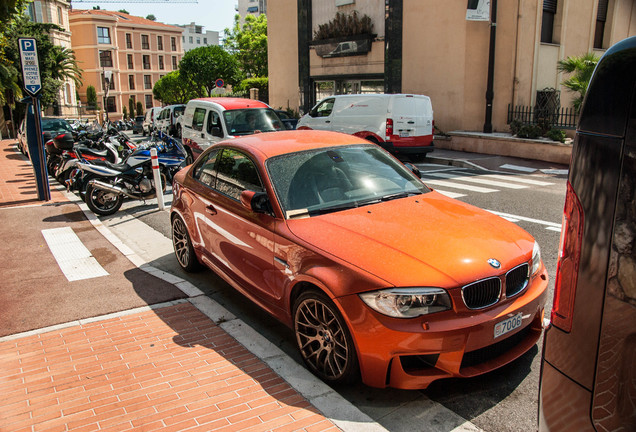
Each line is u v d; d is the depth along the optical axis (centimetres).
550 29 1750
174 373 379
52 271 624
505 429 313
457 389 356
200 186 545
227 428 310
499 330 329
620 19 1931
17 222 882
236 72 5016
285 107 2652
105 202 942
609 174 183
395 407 338
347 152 488
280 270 400
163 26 8050
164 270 632
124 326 464
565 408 199
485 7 1608
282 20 2572
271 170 444
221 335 441
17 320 484
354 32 2125
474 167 1446
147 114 3134
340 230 382
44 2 5181
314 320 374
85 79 7212
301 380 367
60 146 1151
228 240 479
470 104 1766
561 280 203
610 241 182
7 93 2030
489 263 337
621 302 178
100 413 330
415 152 1495
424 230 376
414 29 1905
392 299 316
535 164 1444
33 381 373
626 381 176
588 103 192
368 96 1498
